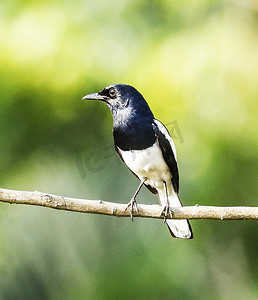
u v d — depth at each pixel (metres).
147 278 12.28
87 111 12.55
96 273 12.91
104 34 12.52
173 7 12.73
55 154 12.97
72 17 12.33
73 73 12.05
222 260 12.97
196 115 11.67
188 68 11.72
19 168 12.80
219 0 12.59
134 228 13.00
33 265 13.07
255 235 13.17
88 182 13.10
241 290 12.91
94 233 13.23
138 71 11.98
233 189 11.91
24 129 12.55
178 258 12.42
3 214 13.09
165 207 8.55
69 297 12.80
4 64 11.94
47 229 13.30
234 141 11.70
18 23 12.09
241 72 11.72
